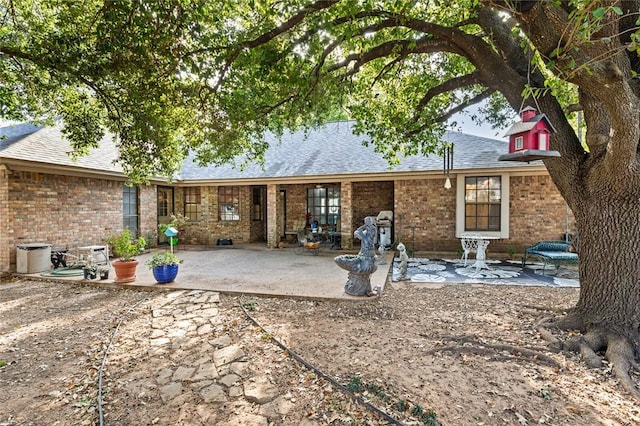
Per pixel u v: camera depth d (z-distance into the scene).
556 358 3.44
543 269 7.86
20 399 2.91
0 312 5.26
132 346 3.95
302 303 5.57
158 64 4.63
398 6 3.93
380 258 9.23
